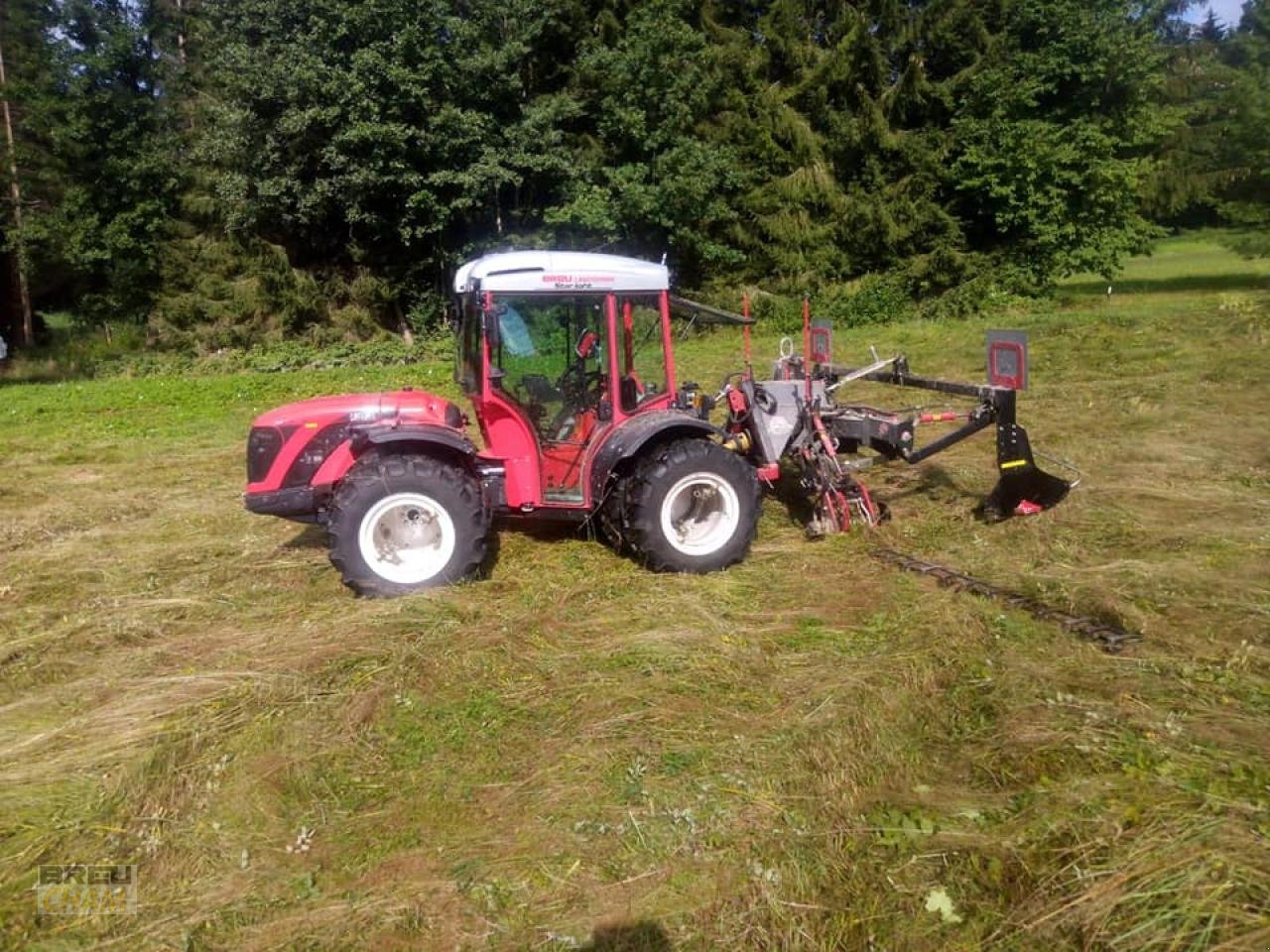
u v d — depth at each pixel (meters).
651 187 20.50
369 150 19.44
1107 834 3.07
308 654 4.63
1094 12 20.05
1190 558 5.46
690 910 2.93
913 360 13.73
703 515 5.88
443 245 21.55
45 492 8.62
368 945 2.83
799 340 18.19
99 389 15.91
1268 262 25.41
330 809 3.52
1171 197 21.14
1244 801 3.19
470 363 6.07
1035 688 4.09
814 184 22.23
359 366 18.39
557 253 5.94
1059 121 20.55
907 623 4.77
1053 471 7.43
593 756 3.73
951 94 22.25
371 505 5.36
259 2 19.28
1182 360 11.57
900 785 3.50
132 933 2.92
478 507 5.48
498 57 19.89
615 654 4.55
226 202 20.34
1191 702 3.89
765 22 23.14
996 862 3.03
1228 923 2.67
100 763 3.77
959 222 21.77
